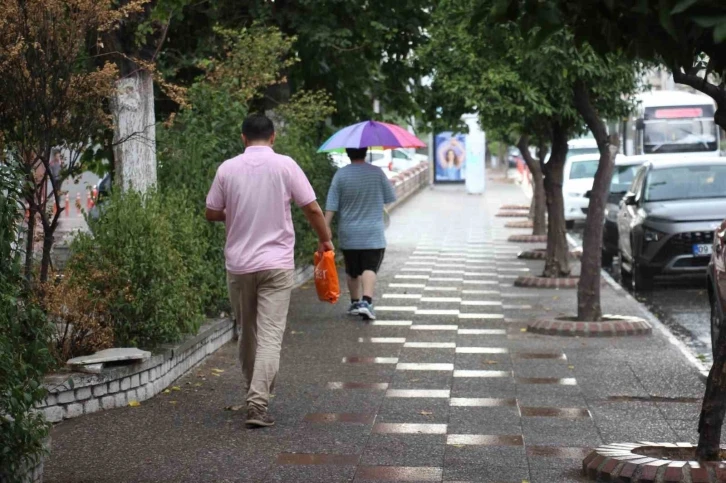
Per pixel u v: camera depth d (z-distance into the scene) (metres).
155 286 11.77
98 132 14.27
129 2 12.85
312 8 23.27
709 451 8.25
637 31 6.61
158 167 15.20
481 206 53.50
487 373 12.88
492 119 22.47
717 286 13.05
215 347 14.17
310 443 9.50
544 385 12.13
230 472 8.59
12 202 7.46
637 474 8.02
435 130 27.34
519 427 10.12
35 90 10.70
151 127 13.70
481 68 20.28
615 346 14.78
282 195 10.30
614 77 17.05
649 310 20.28
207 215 10.49
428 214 48.00
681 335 17.42
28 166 10.88
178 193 14.12
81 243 11.77
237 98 18.47
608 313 18.33
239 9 23.27
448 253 30.36
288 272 10.27
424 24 25.59
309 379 12.50
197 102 17.05
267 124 10.46
